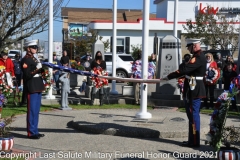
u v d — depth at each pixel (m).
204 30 33.19
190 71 7.99
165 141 8.65
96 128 9.38
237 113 12.95
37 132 8.91
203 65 8.07
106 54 26.09
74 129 9.93
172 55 14.90
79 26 45.72
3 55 13.48
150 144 8.34
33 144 8.33
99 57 13.83
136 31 36.66
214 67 13.38
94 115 11.27
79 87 17.00
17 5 13.16
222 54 25.02
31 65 8.61
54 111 12.79
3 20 13.11
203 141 8.78
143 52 10.48
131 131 9.04
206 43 33.59
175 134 8.97
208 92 13.73
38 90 8.74
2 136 7.27
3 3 12.92
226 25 33.28
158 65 15.13
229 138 7.85
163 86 14.80
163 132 8.96
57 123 10.73
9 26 13.81
